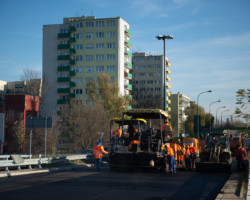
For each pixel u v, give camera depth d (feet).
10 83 301.43
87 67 275.18
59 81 276.21
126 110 72.02
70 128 169.89
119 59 271.28
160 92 417.28
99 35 275.39
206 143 78.69
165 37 114.42
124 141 72.59
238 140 139.54
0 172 61.31
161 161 67.51
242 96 42.47
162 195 39.88
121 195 38.96
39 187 44.80
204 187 47.88
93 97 221.05
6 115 175.01
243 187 44.52
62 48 278.46
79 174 63.21
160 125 71.41
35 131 168.04
